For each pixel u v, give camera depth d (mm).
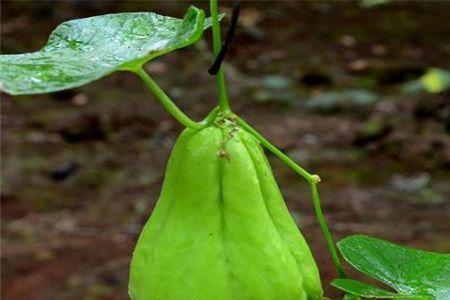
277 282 1809
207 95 10148
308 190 7242
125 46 1868
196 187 1822
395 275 2025
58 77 1518
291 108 9555
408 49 11945
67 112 9375
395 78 10562
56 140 8578
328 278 5508
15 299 5566
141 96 9977
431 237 6238
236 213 1815
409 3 13984
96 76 1498
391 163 7832
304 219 6590
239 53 11695
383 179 7477
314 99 9680
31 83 1482
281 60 11469
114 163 8062
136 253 1893
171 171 1867
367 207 6859
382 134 8383
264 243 1814
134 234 6562
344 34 12641
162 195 1894
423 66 11078
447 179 7438
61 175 7734
